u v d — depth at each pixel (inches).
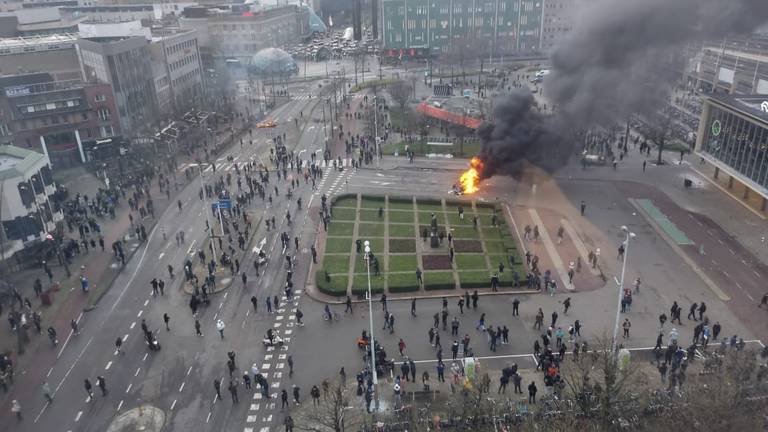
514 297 2317.9
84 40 4303.6
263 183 3595.0
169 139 4411.9
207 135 4781.0
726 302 2231.8
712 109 3255.4
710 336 2012.8
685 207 3100.4
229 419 1736.0
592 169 3695.9
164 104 5022.1
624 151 3973.9
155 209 3289.9
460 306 2214.6
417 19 7746.1
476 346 2021.4
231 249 2716.5
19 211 2647.6
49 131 3951.8
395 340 2071.9
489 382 1713.8
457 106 4859.7
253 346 2071.9
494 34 7810.0
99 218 3191.4
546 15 7731.3
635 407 1574.8
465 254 2650.1
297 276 2518.5
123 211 3275.1
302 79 7229.3
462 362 1882.4
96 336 2166.6
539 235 2805.1
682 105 4963.1
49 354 2069.4
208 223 2716.5
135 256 2765.7
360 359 1977.1
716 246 2667.3
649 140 4156.0
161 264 2684.5
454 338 2068.2
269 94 6407.5
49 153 3986.2
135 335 2165.4
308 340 2094.0
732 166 3093.0
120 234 2992.1
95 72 4303.6
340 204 3253.0
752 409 1512.1
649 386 1763.0
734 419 1413.6
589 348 1971.0
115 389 1882.4
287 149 4338.1
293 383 1873.8
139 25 5059.1
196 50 6028.5
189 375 1935.3
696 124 4392.2
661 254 2605.8
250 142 4557.1
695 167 3690.9
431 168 3838.6
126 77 4261.8
